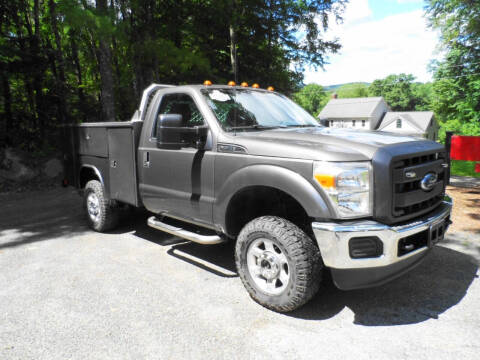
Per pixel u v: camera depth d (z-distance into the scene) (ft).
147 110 14.66
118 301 10.72
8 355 8.27
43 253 14.80
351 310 10.16
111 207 16.89
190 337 8.91
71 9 32.78
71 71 57.62
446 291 11.12
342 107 231.30
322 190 8.86
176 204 13.01
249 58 58.39
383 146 9.23
